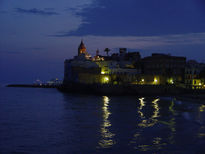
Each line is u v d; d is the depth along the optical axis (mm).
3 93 163875
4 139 36094
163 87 139625
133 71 172000
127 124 46344
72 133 39375
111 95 134250
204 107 75688
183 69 163625
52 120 51719
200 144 32844
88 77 175250
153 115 57531
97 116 56531
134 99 106562
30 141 35031
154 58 164750
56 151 30719
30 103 90875
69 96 129500
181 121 49406
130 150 30516
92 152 30047
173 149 30781
